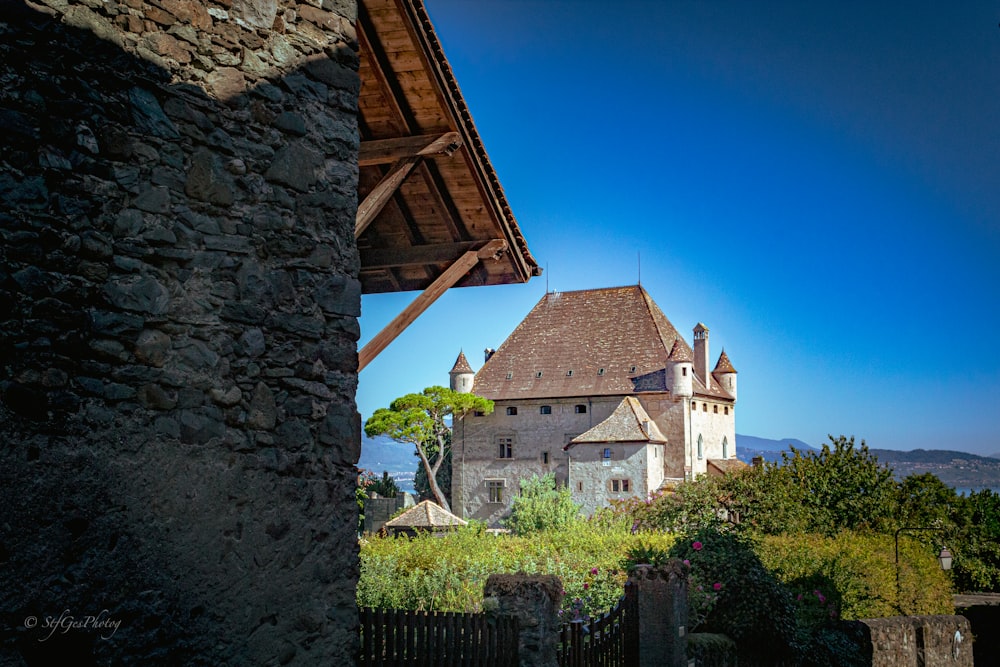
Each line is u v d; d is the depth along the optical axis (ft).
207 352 18.11
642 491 188.55
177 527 17.22
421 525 104.99
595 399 210.38
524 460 215.92
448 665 23.65
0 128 15.23
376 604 42.96
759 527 84.99
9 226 15.28
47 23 15.97
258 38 19.74
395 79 28.81
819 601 54.70
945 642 61.05
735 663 41.52
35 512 15.15
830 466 92.22
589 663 30.48
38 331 15.51
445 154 29.40
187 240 17.98
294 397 19.84
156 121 17.61
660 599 35.09
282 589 19.10
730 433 231.91
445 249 33.24
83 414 15.99
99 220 16.56
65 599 15.42
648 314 222.48
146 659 16.49
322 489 20.31
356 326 21.57
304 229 20.42
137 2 17.47
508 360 228.02
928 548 82.69
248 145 19.33
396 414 220.23
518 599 26.43
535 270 34.55
